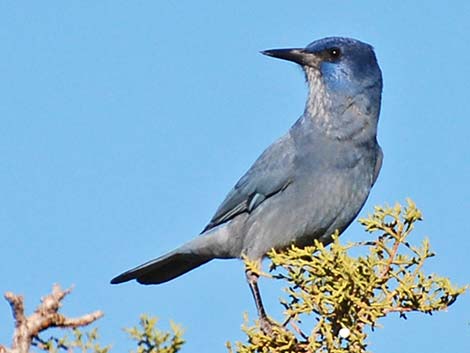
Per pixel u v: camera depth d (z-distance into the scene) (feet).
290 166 49.11
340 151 48.88
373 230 34.86
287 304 35.09
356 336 33.14
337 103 49.98
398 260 34.24
